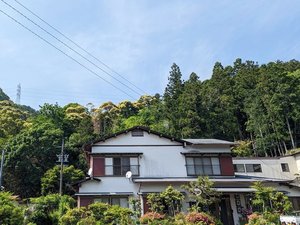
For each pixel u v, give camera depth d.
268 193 20.80
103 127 60.41
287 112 44.50
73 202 22.70
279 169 31.09
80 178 33.84
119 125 59.28
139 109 70.06
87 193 22.94
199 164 25.80
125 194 23.16
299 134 44.69
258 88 49.88
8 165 35.59
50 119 48.25
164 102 55.66
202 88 56.03
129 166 24.89
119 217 17.92
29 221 17.41
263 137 45.09
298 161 31.47
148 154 25.59
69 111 63.00
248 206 23.56
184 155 25.86
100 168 24.31
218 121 48.12
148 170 24.97
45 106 50.47
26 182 35.62
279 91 45.38
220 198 23.66
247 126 49.00
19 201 27.19
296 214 20.12
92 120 61.72
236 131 51.00
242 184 24.42
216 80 59.50
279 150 43.72
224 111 49.91
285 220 17.78
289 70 61.12
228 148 26.73
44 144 38.41
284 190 25.22
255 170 30.64
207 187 21.06
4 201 10.66
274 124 44.59
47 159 38.31
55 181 33.16
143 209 22.31
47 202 21.06
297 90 45.53
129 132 26.30
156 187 23.62
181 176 25.03
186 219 18.36
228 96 53.41
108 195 22.98
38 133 39.22
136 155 25.25
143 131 26.52
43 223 17.64
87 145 25.23
